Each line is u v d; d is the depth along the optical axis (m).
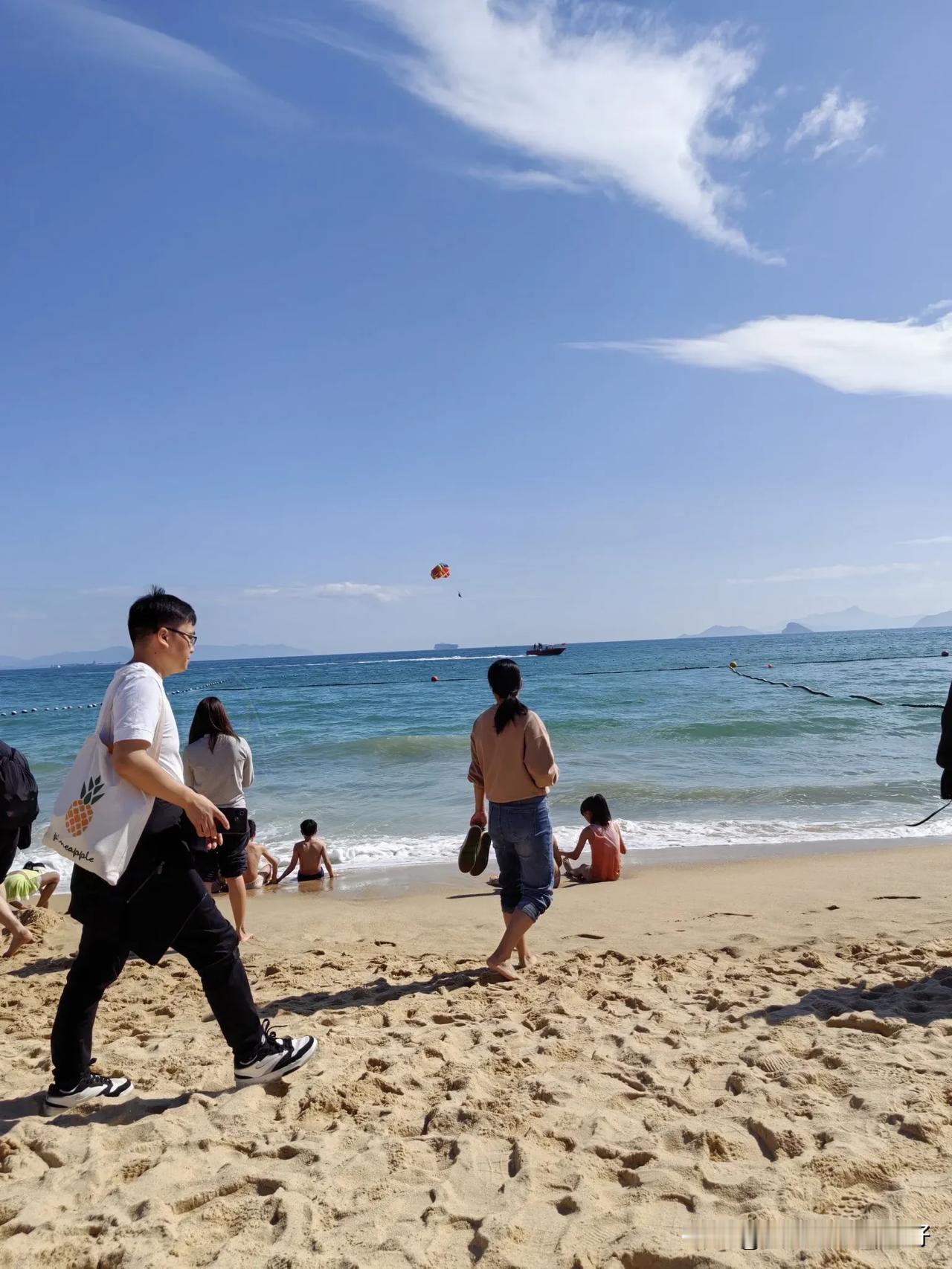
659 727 21.20
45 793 14.54
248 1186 2.50
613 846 8.34
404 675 78.06
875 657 70.94
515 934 4.95
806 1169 2.43
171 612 3.10
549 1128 2.79
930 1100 2.84
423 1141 2.74
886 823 11.04
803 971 4.84
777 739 19.31
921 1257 2.03
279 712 31.91
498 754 4.91
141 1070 3.49
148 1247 2.19
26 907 6.84
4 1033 4.24
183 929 3.02
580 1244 2.13
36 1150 2.76
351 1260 2.09
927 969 4.66
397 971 5.32
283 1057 3.22
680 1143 2.65
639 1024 3.95
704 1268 2.00
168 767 2.99
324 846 9.10
